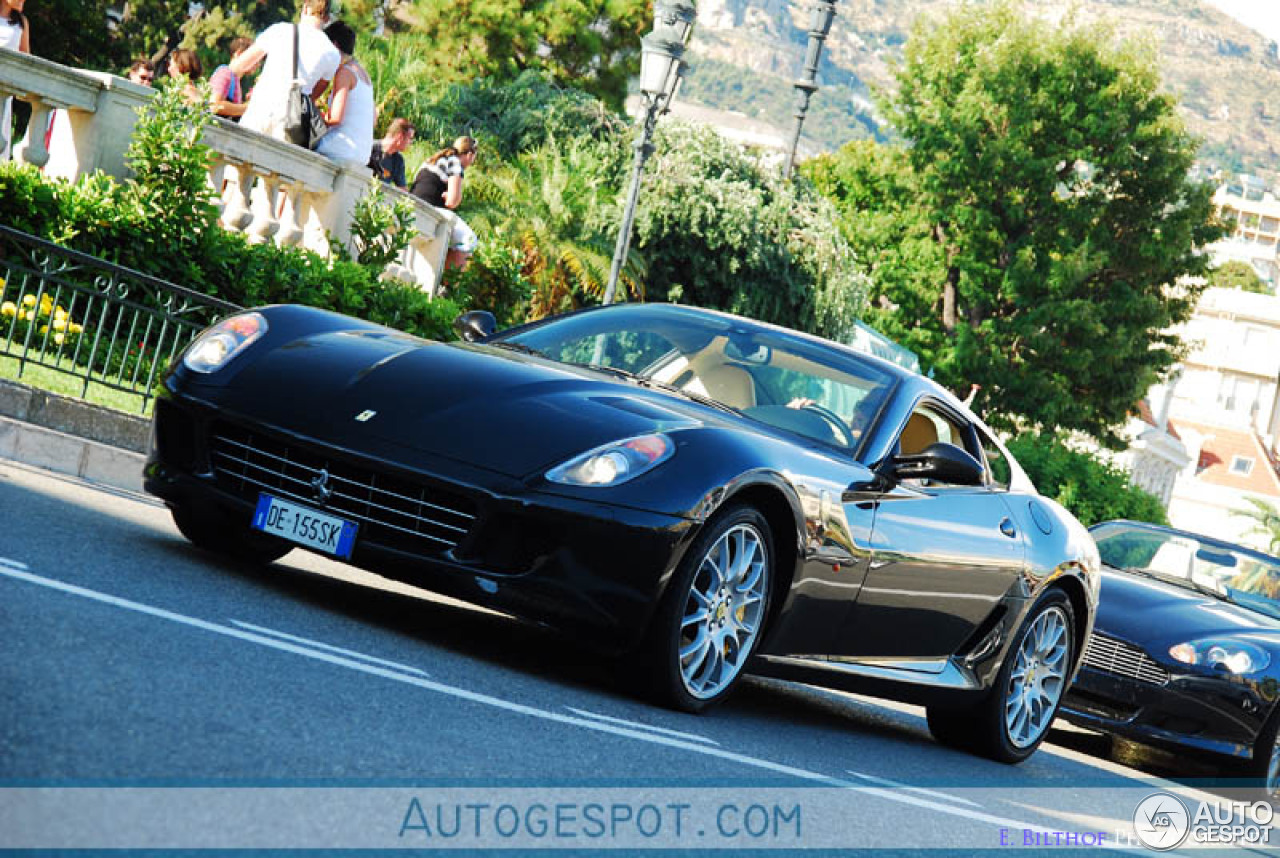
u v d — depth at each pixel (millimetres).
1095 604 8039
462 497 5297
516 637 6512
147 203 9984
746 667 5895
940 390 7164
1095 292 49688
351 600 6207
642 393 6102
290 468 5535
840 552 6078
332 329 6180
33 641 3941
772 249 24891
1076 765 8672
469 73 39562
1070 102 48906
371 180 12812
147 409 9109
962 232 50469
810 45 26062
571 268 20344
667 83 16250
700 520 5414
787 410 6477
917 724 8320
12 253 9430
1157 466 91125
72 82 10266
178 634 4461
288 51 12094
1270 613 10836
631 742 4891
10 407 8086
